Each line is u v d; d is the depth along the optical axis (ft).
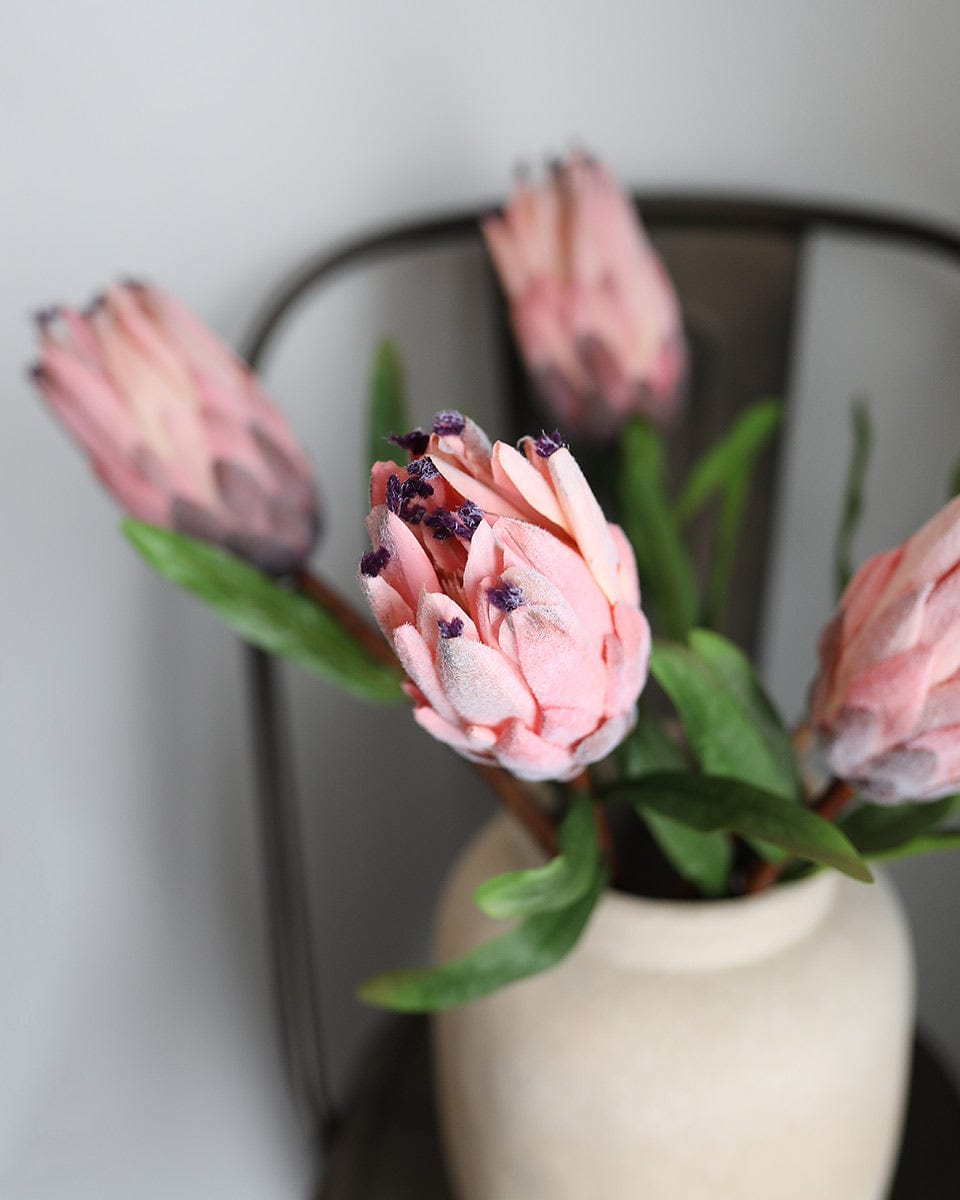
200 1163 3.52
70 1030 3.27
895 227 2.76
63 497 2.98
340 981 3.61
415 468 1.83
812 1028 2.33
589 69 2.86
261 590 2.43
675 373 2.64
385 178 2.92
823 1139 2.38
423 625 1.84
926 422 3.01
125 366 2.31
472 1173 2.59
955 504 1.93
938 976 3.46
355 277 2.97
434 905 3.76
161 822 3.24
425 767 3.52
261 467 2.39
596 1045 2.33
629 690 1.95
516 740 1.91
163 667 3.13
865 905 2.51
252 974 3.47
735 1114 2.31
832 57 2.80
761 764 2.21
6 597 3.03
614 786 2.21
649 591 2.56
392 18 2.81
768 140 2.89
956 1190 2.88
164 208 2.88
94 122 2.80
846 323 3.01
